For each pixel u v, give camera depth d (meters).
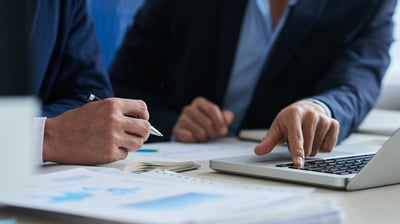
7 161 0.50
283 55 1.63
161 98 1.77
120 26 1.89
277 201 0.56
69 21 1.29
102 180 0.69
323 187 0.80
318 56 1.64
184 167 0.93
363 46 1.60
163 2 1.74
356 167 0.87
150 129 0.98
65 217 0.59
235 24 1.67
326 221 0.56
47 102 1.30
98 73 1.34
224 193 0.60
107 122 0.93
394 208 0.69
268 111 1.65
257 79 1.66
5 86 0.49
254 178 0.87
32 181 0.58
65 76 1.30
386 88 2.11
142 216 0.51
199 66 1.71
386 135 1.50
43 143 0.92
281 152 1.00
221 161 0.90
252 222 0.52
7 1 0.49
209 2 1.70
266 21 1.65
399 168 0.82
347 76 1.49
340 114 1.29
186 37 1.72
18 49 0.50
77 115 0.95
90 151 0.92
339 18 1.63
